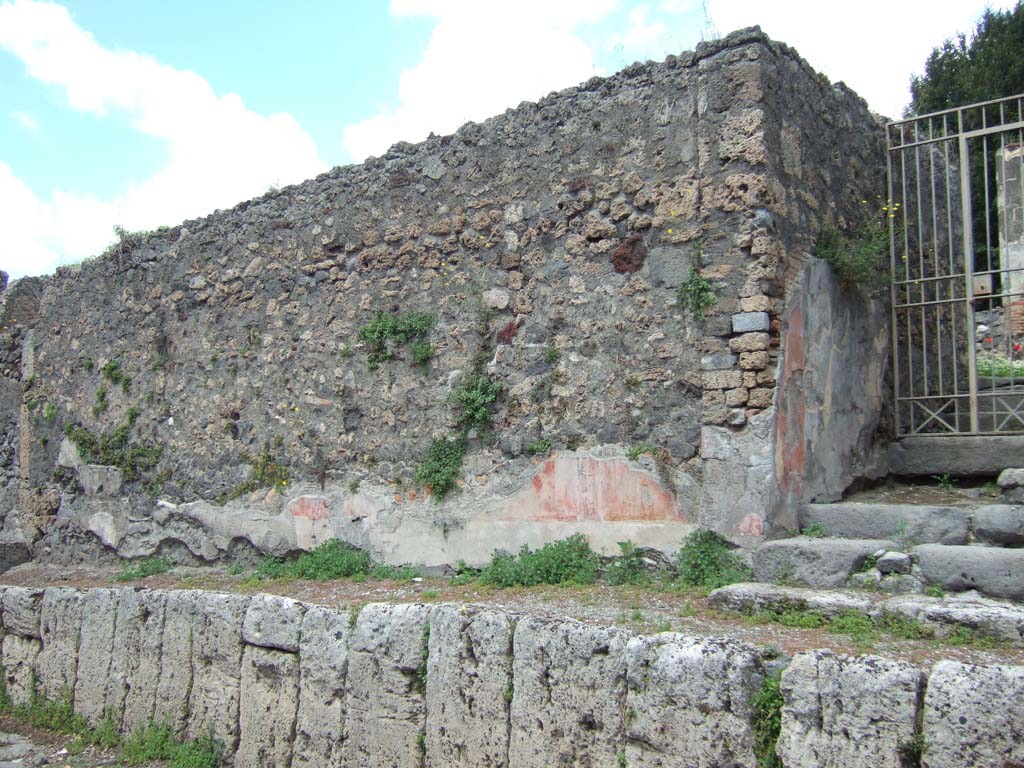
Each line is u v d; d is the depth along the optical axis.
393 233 7.26
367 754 5.09
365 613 5.25
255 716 5.72
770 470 5.23
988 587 4.34
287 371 7.87
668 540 5.58
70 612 7.15
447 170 7.00
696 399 5.59
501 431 6.47
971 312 6.40
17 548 10.11
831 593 4.49
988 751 3.11
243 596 6.00
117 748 6.48
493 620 4.65
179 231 9.00
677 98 5.84
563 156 6.35
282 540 7.67
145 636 6.54
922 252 6.64
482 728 4.60
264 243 8.20
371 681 5.12
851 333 6.27
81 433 9.72
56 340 10.32
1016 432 6.30
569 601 5.12
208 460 8.41
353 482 7.25
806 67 6.14
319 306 7.71
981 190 14.48
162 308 9.05
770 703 3.64
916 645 3.86
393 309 7.20
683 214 5.73
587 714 4.19
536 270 6.42
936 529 5.00
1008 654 3.68
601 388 6.00
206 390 8.52
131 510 9.08
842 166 6.52
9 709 7.48
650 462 5.70
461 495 6.62
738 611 4.60
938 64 19.17
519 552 6.21
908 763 3.26
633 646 4.06
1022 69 17.56
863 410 6.37
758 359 5.33
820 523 5.42
